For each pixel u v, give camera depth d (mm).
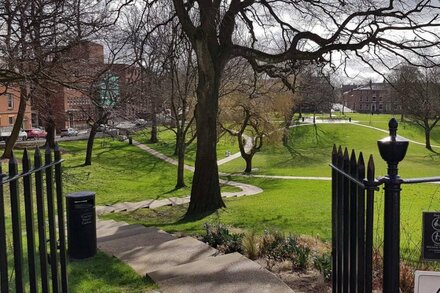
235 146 52469
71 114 16016
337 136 61969
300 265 5672
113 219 15008
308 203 16484
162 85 23547
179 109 28500
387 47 13961
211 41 14016
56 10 7938
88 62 9992
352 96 125875
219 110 31047
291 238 6551
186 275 5324
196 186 14625
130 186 28422
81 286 5133
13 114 49719
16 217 2689
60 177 3387
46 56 8820
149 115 23375
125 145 49531
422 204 14594
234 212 13914
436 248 2250
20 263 2707
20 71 8281
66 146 46500
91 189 25953
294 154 47281
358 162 2416
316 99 57656
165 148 48656
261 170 36812
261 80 29359
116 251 6949
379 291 4707
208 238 7461
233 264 5582
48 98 12078
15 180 2648
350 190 2559
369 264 2342
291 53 14844
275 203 16578
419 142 60156
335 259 3039
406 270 5094
